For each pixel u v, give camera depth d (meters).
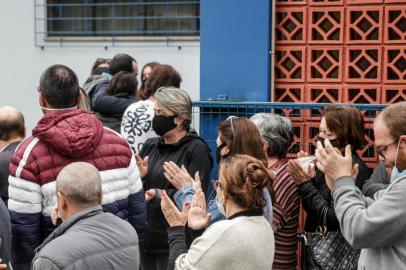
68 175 4.41
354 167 4.60
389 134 3.96
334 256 5.31
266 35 7.00
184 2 11.20
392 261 3.90
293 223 5.59
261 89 7.04
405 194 3.79
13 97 11.62
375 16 6.88
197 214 4.53
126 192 5.32
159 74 7.25
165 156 6.05
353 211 3.96
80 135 4.99
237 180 4.04
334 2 6.91
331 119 5.53
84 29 11.60
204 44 7.18
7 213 4.99
